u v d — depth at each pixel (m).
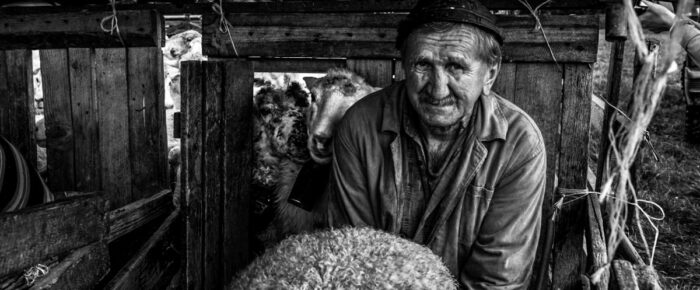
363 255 1.23
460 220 1.72
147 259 2.01
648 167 4.71
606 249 1.79
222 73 2.09
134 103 2.53
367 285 1.14
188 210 2.00
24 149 2.77
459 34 1.50
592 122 3.95
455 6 1.52
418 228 1.75
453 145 1.69
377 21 2.27
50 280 1.55
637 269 1.43
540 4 2.14
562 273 2.19
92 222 1.75
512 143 1.67
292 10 2.36
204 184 2.04
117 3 2.53
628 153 0.87
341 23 2.31
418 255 1.30
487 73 1.65
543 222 2.18
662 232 3.60
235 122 2.21
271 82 2.57
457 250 1.75
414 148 1.75
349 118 1.82
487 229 1.71
